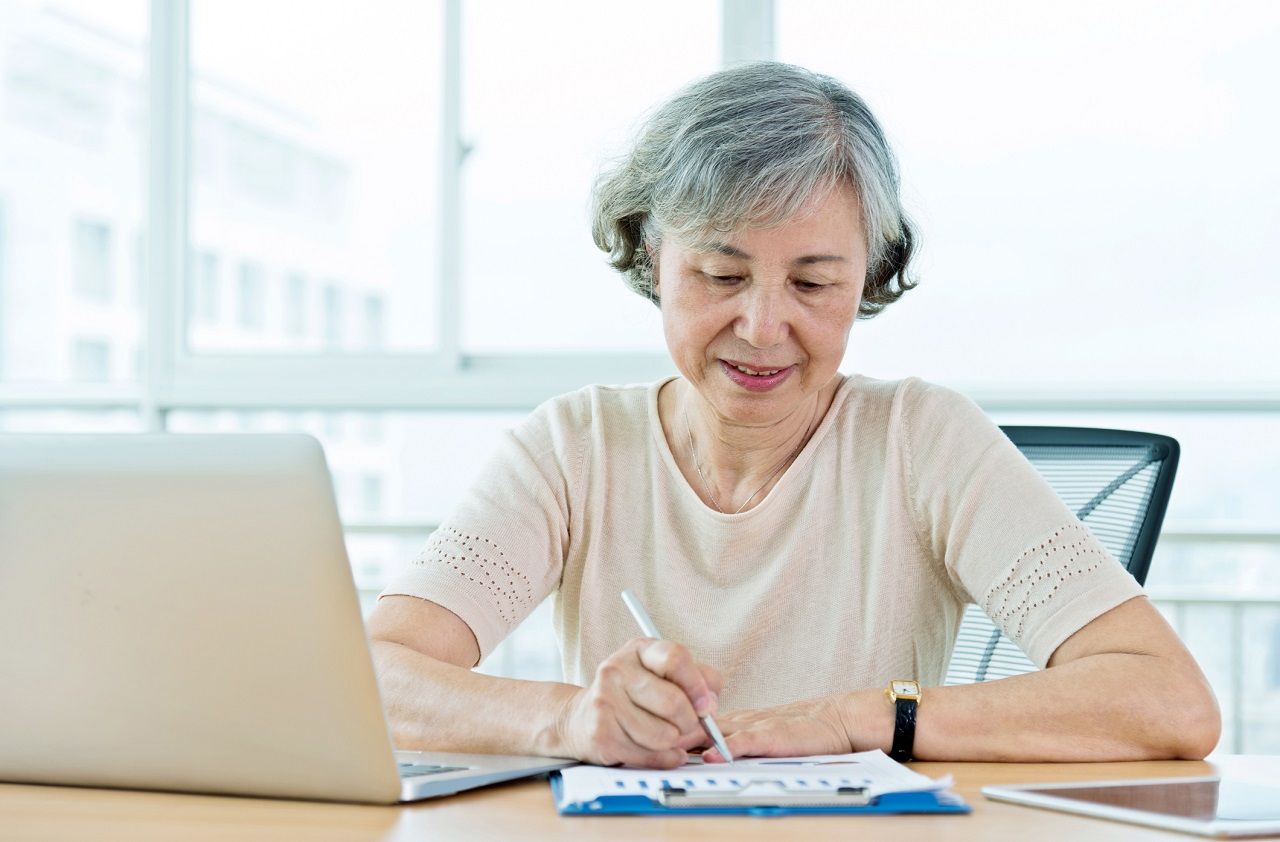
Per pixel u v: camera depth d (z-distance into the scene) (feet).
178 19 10.98
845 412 4.77
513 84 10.57
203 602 2.86
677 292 4.22
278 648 2.83
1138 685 3.60
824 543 4.63
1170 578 9.10
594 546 4.74
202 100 11.03
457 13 10.57
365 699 2.81
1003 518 4.32
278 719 2.87
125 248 11.33
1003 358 9.82
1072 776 3.30
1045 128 9.73
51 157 11.36
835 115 4.10
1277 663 8.59
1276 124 9.52
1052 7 9.70
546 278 10.59
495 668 9.44
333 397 10.73
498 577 4.47
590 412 4.92
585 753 3.22
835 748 3.42
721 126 4.00
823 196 3.99
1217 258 9.61
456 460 10.79
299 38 10.89
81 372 11.37
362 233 10.86
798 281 4.10
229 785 2.97
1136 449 4.92
